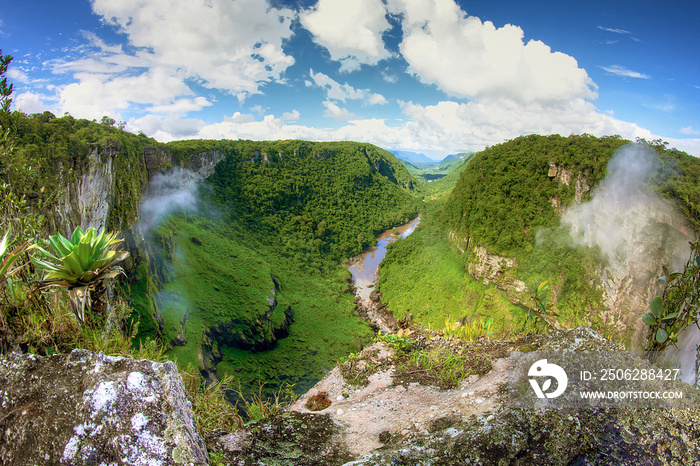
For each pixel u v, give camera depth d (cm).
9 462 170
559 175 6475
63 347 275
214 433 267
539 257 6238
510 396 265
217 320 5728
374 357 379
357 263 10312
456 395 296
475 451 210
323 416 276
